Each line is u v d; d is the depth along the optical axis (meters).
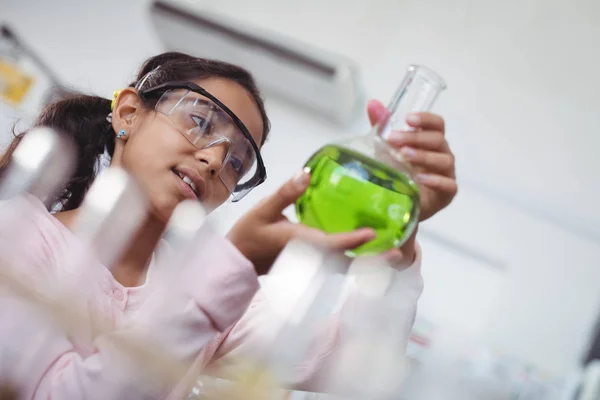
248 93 0.75
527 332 1.86
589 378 1.60
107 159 0.68
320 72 1.76
